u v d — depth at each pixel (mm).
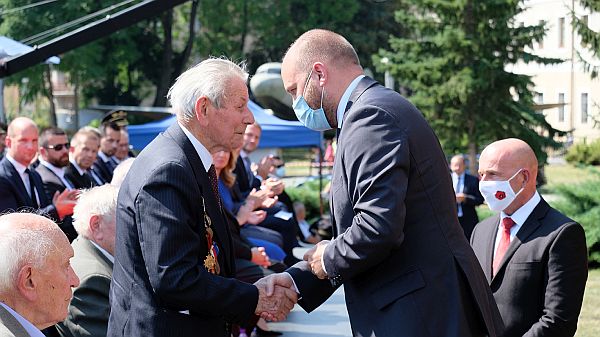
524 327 3828
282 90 27984
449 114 22453
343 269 3227
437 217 3295
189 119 3371
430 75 22672
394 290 3258
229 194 6555
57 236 2736
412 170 3262
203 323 3342
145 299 3258
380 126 3252
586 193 11562
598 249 11312
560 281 3754
